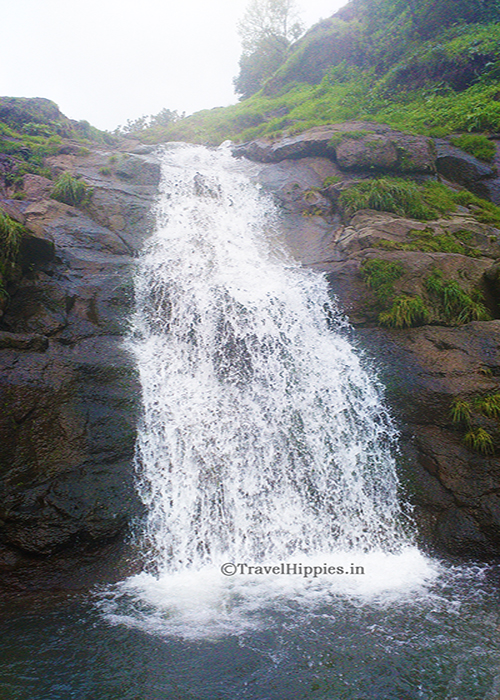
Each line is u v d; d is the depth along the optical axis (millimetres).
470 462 8633
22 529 7273
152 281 11820
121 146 21531
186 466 8797
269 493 8797
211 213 15367
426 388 9453
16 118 19859
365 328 11133
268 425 9547
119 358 9805
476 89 21266
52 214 12844
